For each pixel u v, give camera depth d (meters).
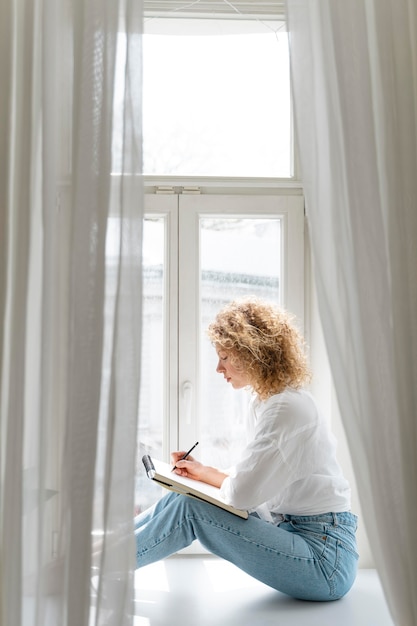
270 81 2.72
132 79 1.77
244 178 2.69
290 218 2.71
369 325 1.85
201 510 2.21
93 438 1.72
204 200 2.68
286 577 2.19
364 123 1.87
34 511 1.76
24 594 1.75
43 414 1.75
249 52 2.71
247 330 2.33
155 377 2.70
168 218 2.67
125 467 1.74
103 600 1.71
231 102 2.71
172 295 2.68
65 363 1.78
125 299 1.76
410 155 1.92
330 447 2.30
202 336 2.72
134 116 1.77
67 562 1.72
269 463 2.19
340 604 2.24
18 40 1.81
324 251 1.88
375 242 1.86
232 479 2.21
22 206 1.78
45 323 1.76
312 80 1.87
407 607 1.83
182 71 2.71
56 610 1.73
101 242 1.75
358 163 1.86
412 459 1.86
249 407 2.43
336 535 2.25
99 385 1.73
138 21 1.78
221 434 2.72
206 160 2.71
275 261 2.73
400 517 1.85
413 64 1.96
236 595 2.33
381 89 1.91
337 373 1.86
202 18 2.55
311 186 1.87
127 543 1.73
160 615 2.16
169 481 2.18
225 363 2.39
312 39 1.89
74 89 1.77
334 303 1.87
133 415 1.75
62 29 1.80
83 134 1.75
